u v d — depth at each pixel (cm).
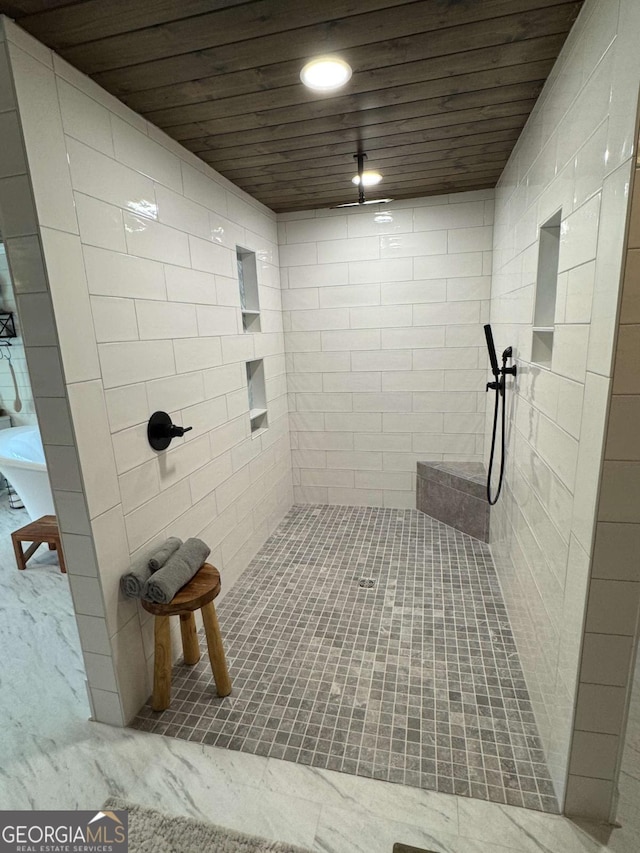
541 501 150
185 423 193
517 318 196
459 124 177
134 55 125
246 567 258
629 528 101
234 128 173
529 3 110
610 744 116
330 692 167
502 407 226
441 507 307
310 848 117
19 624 216
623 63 88
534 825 121
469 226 278
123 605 154
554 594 134
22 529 267
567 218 125
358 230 296
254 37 120
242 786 133
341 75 139
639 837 118
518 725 150
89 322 135
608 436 97
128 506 155
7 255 121
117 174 148
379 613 212
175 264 184
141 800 130
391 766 138
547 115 145
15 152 113
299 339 322
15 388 400
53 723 157
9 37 108
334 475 341
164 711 161
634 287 89
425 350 304
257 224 272
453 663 179
